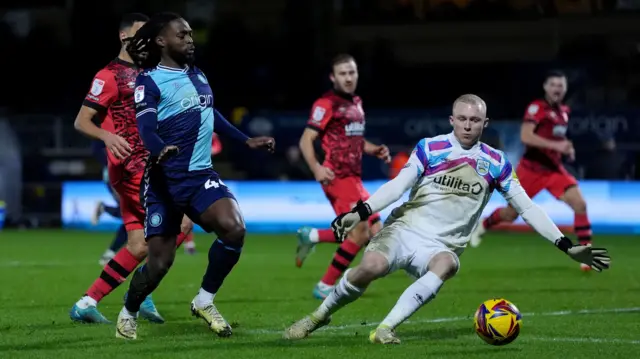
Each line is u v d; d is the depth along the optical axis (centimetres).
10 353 2339
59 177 9375
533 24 11038
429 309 3350
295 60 10900
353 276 2433
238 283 4403
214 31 11012
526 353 2334
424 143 2477
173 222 2522
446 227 2458
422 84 10694
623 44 10838
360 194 3962
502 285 4250
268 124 9275
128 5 10944
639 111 8600
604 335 2694
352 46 10981
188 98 2495
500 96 10506
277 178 9250
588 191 8400
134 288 2531
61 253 6350
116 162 2967
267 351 2350
